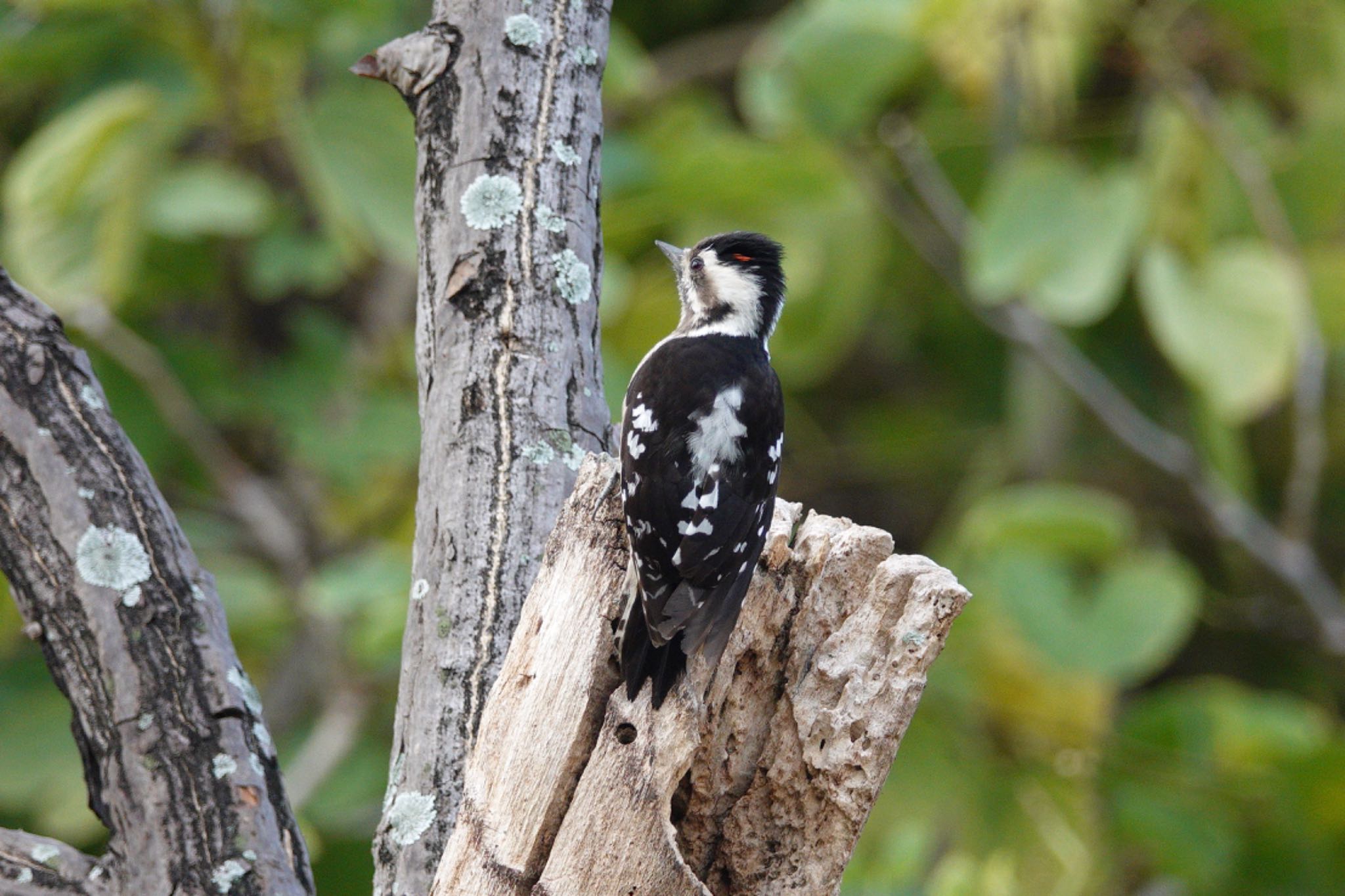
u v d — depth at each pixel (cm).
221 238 1257
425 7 1268
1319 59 1309
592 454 553
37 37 1085
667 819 472
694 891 469
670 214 1244
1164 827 1266
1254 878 1291
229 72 1086
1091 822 1284
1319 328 1354
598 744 478
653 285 1275
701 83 1642
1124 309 1565
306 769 1146
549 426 545
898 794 1252
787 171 1203
